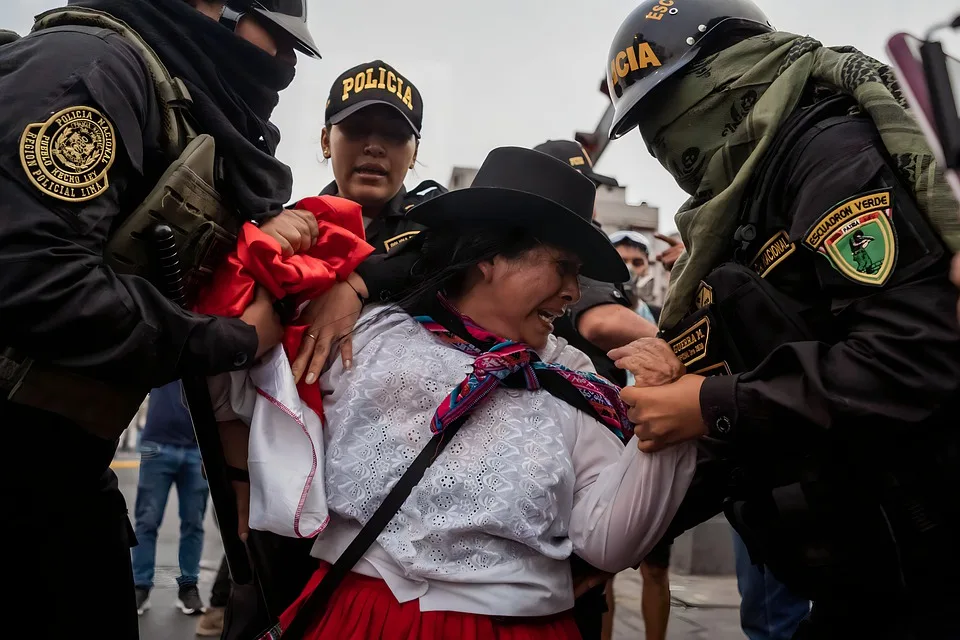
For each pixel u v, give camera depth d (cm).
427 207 158
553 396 150
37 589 129
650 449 138
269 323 147
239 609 202
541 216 150
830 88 144
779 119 141
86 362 117
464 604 133
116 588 145
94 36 127
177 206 130
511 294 151
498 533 134
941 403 113
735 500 155
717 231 148
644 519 141
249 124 157
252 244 141
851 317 126
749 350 140
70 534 132
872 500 126
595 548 144
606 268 163
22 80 116
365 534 136
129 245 127
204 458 156
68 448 127
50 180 113
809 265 134
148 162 134
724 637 359
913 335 114
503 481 135
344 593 139
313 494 142
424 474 138
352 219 164
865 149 126
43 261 111
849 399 117
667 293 166
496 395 145
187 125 140
